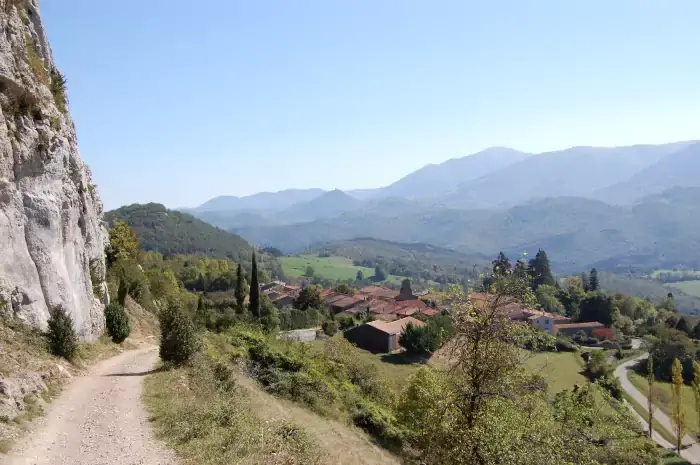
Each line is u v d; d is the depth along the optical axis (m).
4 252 19.66
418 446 25.33
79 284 26.14
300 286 173.88
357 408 30.75
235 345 32.12
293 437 15.70
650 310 114.56
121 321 30.52
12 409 13.30
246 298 96.00
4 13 21.70
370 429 29.03
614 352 80.81
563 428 16.31
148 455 12.38
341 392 32.56
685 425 46.91
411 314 94.06
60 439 12.77
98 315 28.73
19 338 18.69
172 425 14.55
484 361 15.11
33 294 20.73
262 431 14.88
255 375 28.47
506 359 15.14
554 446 14.87
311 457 14.62
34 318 20.38
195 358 23.44
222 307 80.62
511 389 15.32
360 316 105.75
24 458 11.22
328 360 39.53
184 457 12.48
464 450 14.49
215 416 15.30
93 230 31.22
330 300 131.75
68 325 21.17
